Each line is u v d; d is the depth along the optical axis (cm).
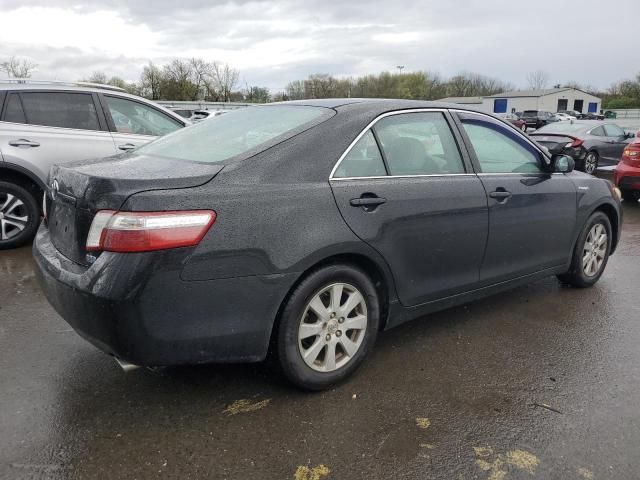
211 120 374
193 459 248
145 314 243
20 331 377
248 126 331
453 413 289
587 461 252
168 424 273
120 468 241
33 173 562
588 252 479
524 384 321
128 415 280
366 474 241
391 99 354
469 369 338
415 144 344
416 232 327
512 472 244
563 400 304
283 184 278
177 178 255
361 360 320
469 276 370
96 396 297
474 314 427
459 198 350
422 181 335
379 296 329
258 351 276
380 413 287
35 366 328
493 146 394
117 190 246
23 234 579
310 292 287
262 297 269
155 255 240
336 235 288
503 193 378
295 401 296
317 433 269
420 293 342
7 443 255
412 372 332
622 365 346
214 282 255
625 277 533
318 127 304
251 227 262
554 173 438
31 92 577
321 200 286
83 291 246
